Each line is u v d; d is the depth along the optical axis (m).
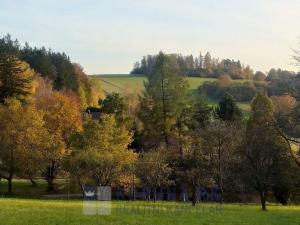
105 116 78.19
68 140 85.06
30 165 77.19
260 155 56.38
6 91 97.50
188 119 93.62
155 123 93.50
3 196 71.50
